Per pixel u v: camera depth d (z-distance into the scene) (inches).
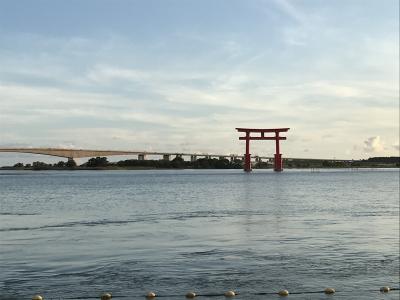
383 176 6840.6
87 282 661.9
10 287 638.5
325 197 2474.2
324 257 818.8
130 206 1973.4
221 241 991.0
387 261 786.8
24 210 1807.3
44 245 949.2
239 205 1991.9
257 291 622.5
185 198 2437.3
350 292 617.3
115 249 899.4
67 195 2726.4
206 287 639.8
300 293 613.6
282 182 4606.3
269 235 1077.8
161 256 828.6
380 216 1514.5
